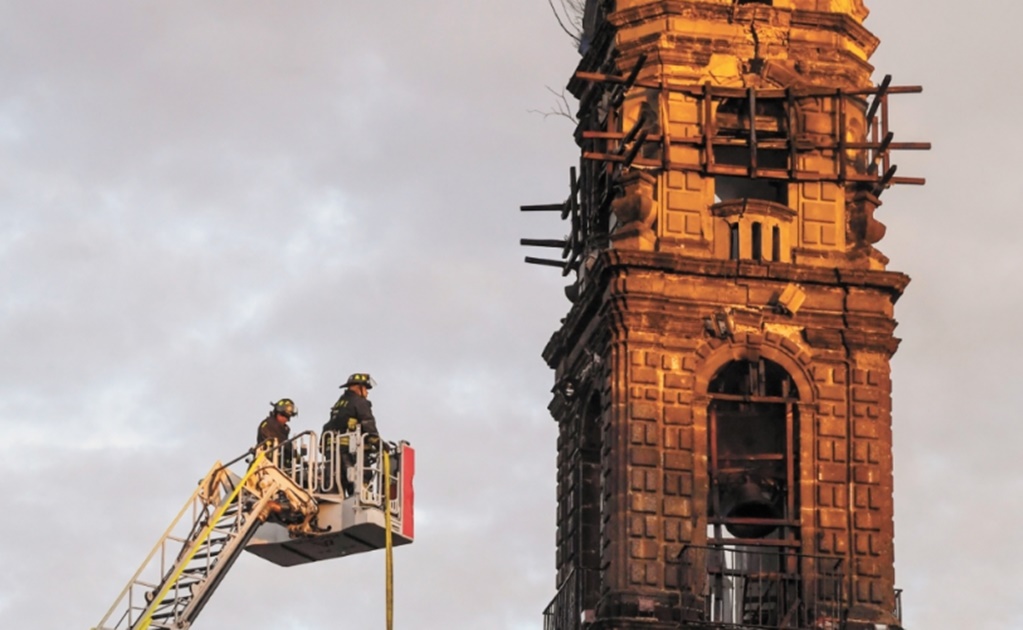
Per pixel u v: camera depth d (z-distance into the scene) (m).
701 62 72.56
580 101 75.81
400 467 67.62
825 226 72.00
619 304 70.75
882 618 69.50
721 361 70.88
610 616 68.75
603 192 73.12
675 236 71.56
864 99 72.94
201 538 64.62
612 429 70.38
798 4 73.19
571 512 74.25
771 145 72.19
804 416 70.81
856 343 71.25
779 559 70.38
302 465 66.75
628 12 73.00
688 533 69.69
